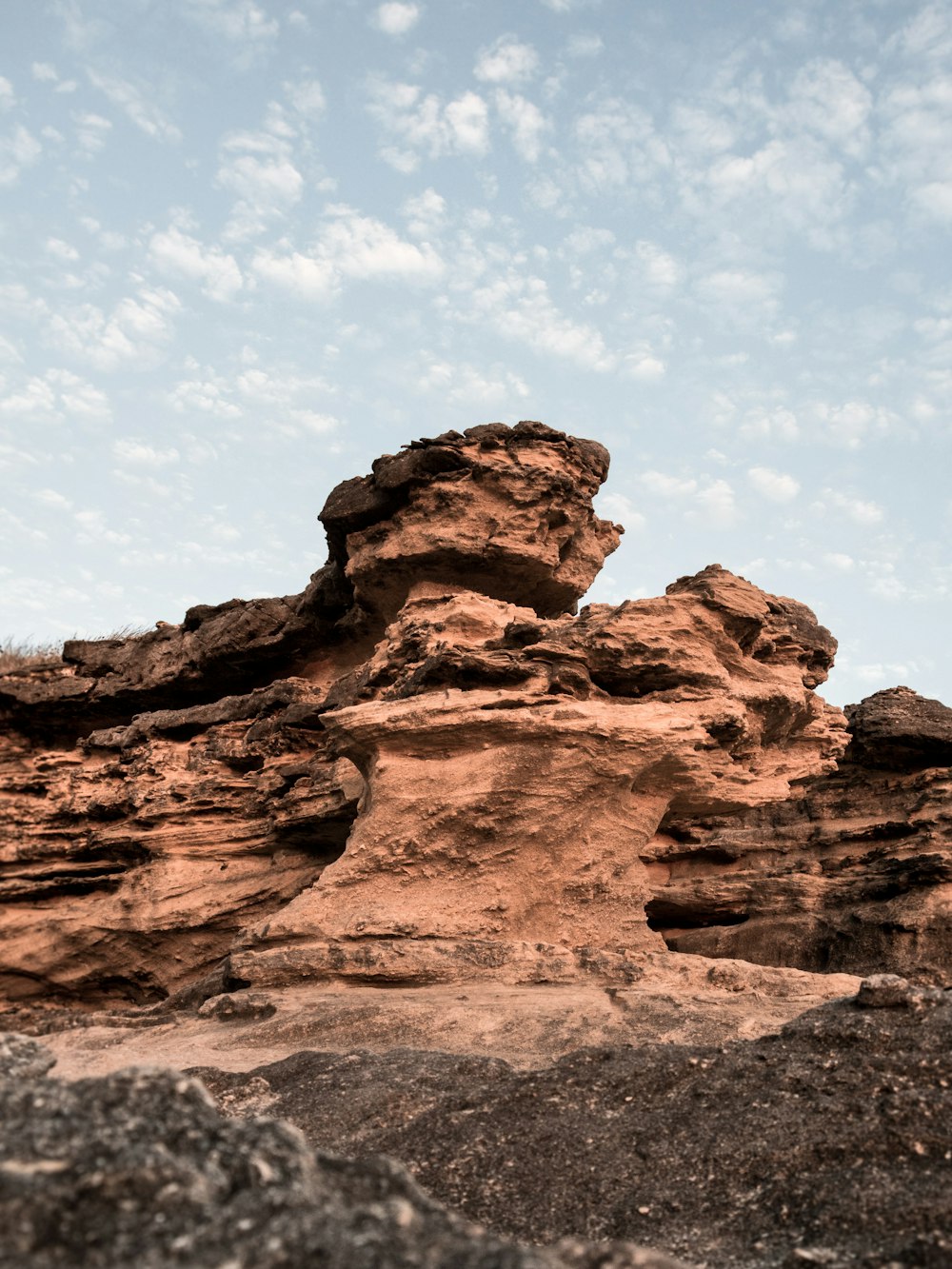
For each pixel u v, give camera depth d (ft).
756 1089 31.78
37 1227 15.97
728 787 63.82
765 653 75.97
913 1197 24.07
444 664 62.59
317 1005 50.34
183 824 86.07
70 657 112.57
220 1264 15.10
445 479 79.41
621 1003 47.55
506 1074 37.14
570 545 83.82
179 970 82.64
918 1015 35.17
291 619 96.43
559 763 58.75
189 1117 19.97
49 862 94.27
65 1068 43.62
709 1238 24.53
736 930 77.05
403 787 60.59
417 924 55.67
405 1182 19.30
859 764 84.79
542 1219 26.30
